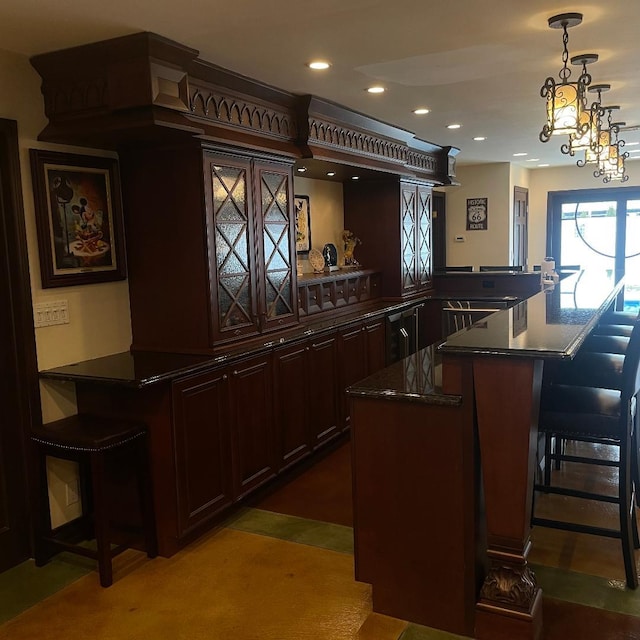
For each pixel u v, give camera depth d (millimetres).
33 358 2916
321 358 4199
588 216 9609
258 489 3605
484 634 2285
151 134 2895
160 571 2887
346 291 5074
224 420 3260
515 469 2176
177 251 3232
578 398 2725
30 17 2408
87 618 2541
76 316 3129
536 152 7305
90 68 2766
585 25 2771
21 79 2828
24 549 3025
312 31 2701
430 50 3047
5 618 2561
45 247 2947
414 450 2342
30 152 2875
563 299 3439
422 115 4695
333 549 3051
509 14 2602
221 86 3217
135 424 2949
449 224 9016
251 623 2467
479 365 2170
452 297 6109
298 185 5137
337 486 3844
